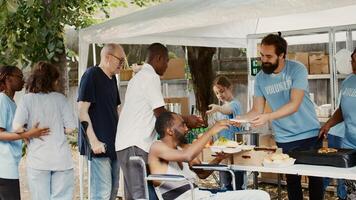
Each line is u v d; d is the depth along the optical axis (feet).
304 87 13.23
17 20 17.52
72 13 19.03
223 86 19.34
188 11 12.84
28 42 17.60
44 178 12.96
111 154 14.62
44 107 12.84
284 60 13.66
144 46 28.60
